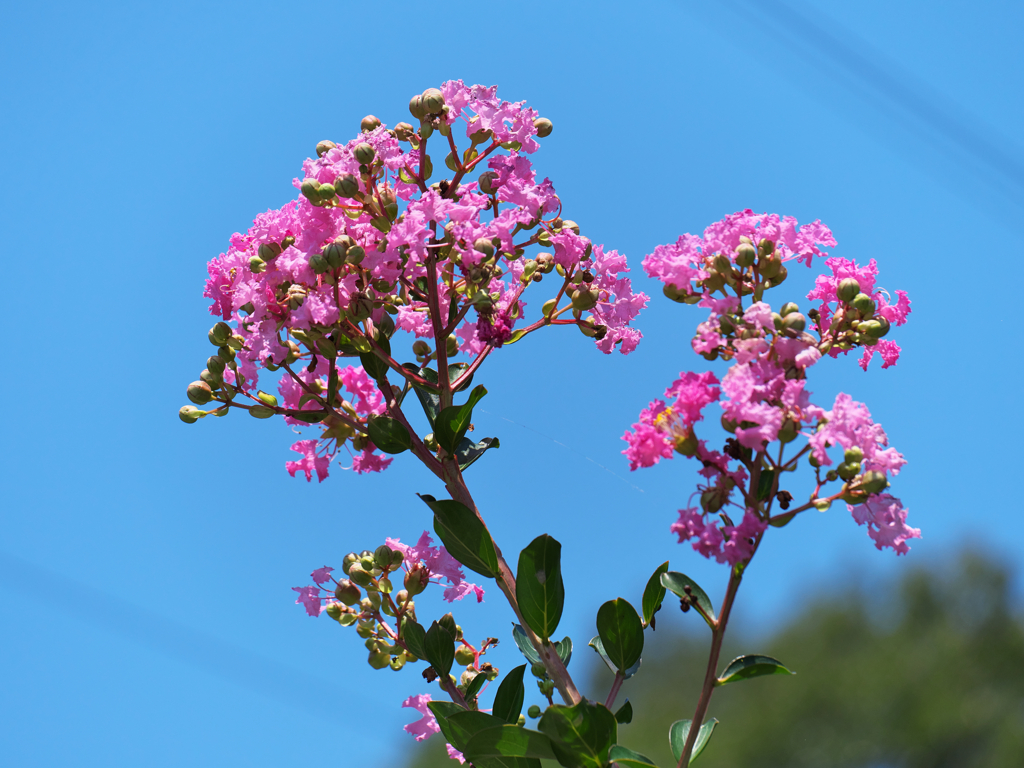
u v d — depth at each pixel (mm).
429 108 2096
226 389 2117
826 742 11141
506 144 2109
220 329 2105
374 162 2082
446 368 2094
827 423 2006
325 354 2084
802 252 2049
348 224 2090
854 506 2018
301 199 2094
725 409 1999
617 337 2125
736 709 11828
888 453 2008
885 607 12742
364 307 2080
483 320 2094
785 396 2006
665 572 2051
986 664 11398
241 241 2105
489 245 2074
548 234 2105
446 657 2094
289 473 2145
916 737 10781
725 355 2027
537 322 2123
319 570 2127
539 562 2066
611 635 2080
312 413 2104
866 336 2057
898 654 11727
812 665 12000
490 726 2029
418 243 2066
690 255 2047
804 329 2020
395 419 2100
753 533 1995
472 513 2066
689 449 2010
